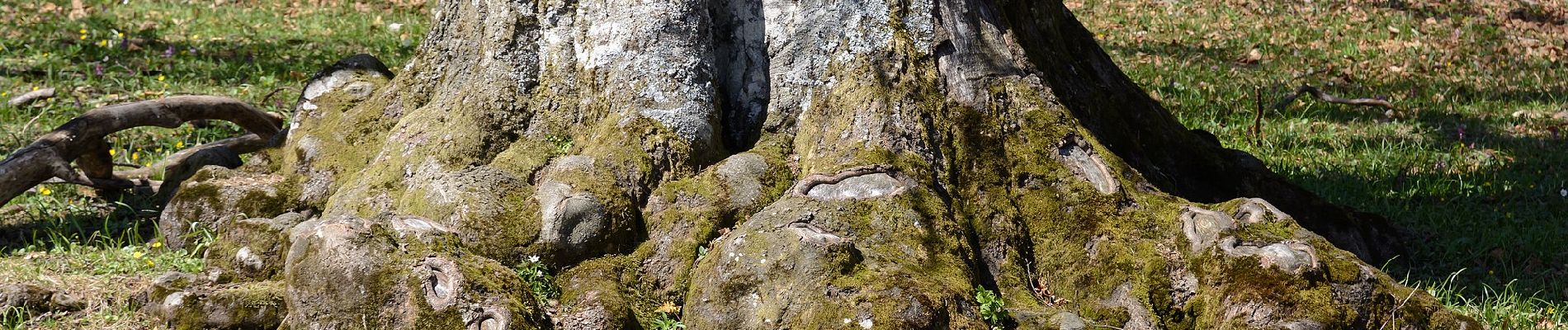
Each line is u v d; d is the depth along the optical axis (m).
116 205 6.09
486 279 3.99
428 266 3.98
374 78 5.86
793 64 5.04
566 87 5.07
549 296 4.27
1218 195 5.98
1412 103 10.55
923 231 4.29
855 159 4.56
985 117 4.82
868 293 3.88
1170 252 4.42
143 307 4.50
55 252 5.21
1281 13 15.41
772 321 3.99
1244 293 4.11
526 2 5.16
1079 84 5.62
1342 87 11.34
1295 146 8.85
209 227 5.27
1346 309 4.10
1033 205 4.70
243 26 12.55
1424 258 6.13
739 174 4.64
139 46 10.83
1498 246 6.26
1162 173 5.54
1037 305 4.39
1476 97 10.88
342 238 4.03
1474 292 5.60
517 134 5.00
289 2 14.05
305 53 11.19
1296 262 4.14
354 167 5.32
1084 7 15.59
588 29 5.08
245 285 4.47
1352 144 8.89
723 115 5.11
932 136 4.70
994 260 4.55
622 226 4.48
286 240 4.49
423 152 4.95
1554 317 5.20
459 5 5.44
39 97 8.59
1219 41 13.74
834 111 4.83
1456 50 13.41
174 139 7.81
